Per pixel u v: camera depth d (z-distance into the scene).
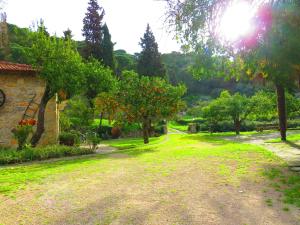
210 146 16.98
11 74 18.41
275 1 7.59
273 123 40.25
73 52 18.38
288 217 5.34
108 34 56.62
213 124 38.31
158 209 5.86
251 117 31.95
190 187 7.39
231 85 71.81
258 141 19.12
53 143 19.64
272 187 7.21
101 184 7.94
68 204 6.37
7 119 18.23
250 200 6.31
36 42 17.69
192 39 9.00
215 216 5.43
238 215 5.47
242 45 8.55
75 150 16.52
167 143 22.19
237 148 14.30
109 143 26.89
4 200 6.83
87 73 22.20
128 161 11.80
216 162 10.54
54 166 11.45
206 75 9.75
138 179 8.37
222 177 8.29
